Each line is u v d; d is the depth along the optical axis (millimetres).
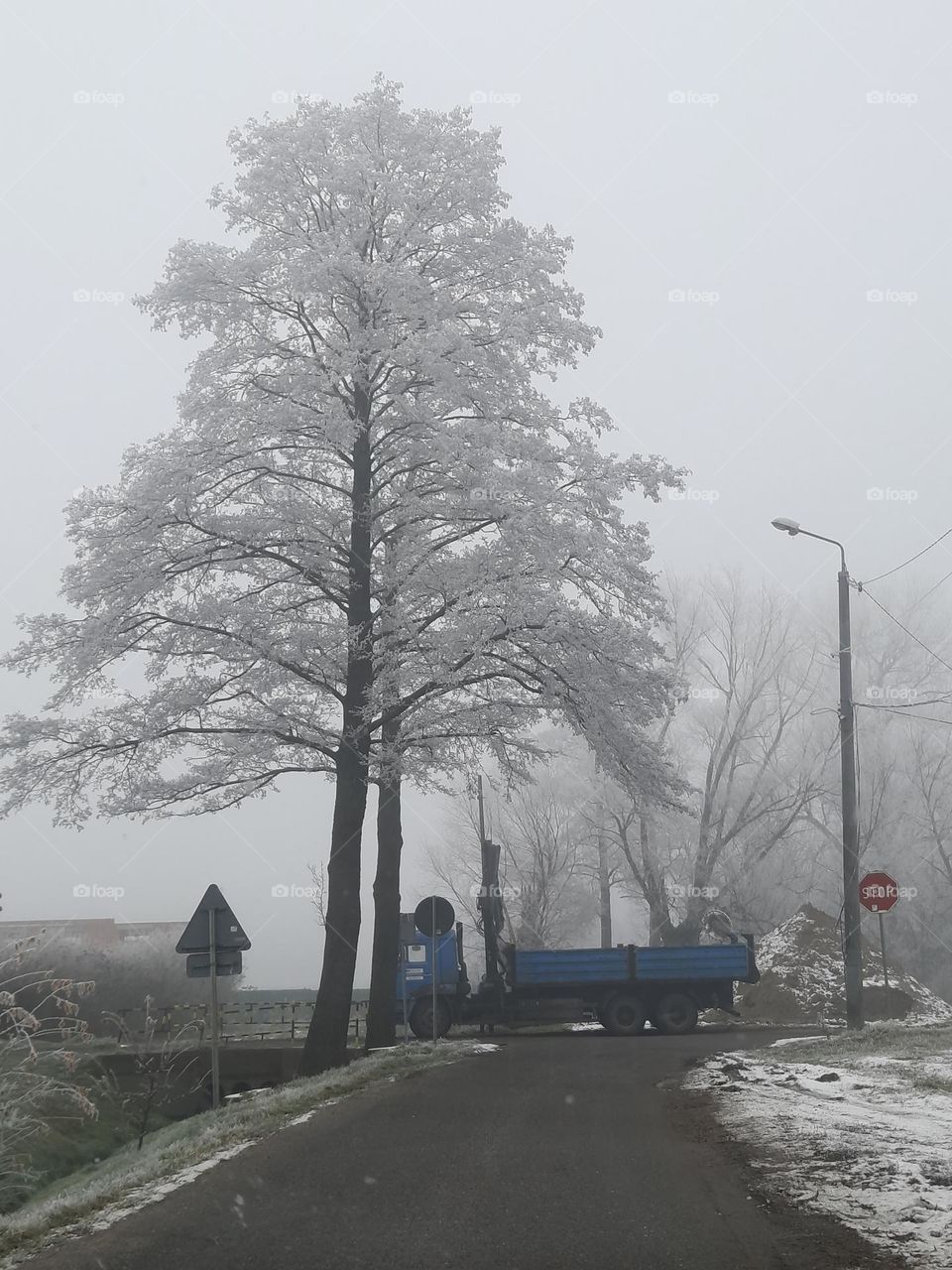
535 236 23781
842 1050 20531
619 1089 15195
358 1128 12109
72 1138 19625
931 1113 12000
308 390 22078
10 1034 10297
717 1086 15156
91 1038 10688
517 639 21750
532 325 23281
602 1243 7277
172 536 22375
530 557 21328
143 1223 8164
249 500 23312
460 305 22844
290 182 23141
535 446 21984
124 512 21953
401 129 23547
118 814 22625
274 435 22266
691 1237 7348
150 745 22859
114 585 22047
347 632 22359
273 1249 7320
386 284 21266
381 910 26141
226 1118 14414
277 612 23188
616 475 22531
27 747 22141
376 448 23156
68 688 22750
